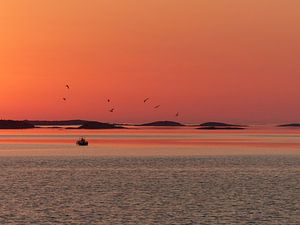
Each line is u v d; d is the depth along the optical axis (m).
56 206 193.88
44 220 170.62
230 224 164.38
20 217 175.00
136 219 171.12
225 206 192.50
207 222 166.75
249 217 173.62
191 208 188.88
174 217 174.00
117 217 174.38
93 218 173.25
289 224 164.38
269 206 192.25
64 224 165.12
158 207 191.00
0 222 168.12
